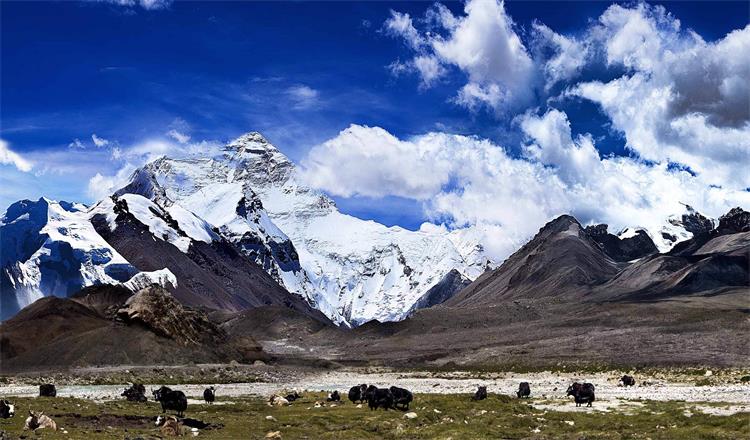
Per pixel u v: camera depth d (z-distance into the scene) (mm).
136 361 194125
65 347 195875
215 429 70375
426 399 96062
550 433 66812
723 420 67375
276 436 65375
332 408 87938
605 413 79438
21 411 78938
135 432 66562
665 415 74062
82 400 94312
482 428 69000
